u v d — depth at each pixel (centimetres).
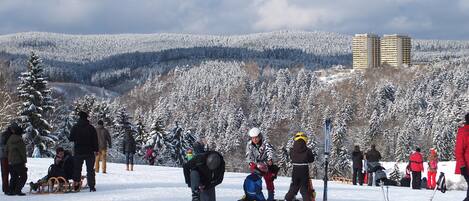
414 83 18188
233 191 1559
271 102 17975
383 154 10862
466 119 1126
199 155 897
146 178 2011
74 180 1488
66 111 6431
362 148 11106
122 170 2527
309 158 1177
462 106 9719
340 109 13762
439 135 9162
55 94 7700
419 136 10931
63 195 1391
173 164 7106
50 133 5209
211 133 14125
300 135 1186
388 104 14938
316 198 1468
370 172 2262
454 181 2862
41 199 1302
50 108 5262
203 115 16725
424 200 1555
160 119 7106
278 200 1222
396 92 16475
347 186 2114
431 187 2236
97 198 1322
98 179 1903
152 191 1499
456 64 19488
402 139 10019
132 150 2588
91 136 1484
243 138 11750
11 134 1407
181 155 7188
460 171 1116
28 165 2430
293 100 17375
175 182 1852
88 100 7888
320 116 14025
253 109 17700
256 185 1156
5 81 5678
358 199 1490
